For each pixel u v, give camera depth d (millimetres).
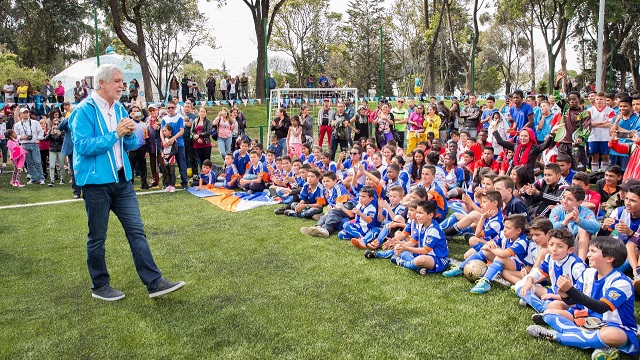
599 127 8852
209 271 5527
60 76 28422
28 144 11328
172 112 10508
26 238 6957
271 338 3965
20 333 4156
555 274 4262
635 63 37688
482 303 4562
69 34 26016
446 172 8602
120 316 4438
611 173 6027
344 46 45531
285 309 4492
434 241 5309
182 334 4070
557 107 10148
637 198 4645
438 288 4934
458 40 43031
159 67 28375
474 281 4988
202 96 24719
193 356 3723
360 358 3637
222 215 8180
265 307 4547
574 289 3650
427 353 3693
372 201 6547
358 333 4020
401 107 13844
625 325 3607
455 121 13688
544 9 33062
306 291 4898
